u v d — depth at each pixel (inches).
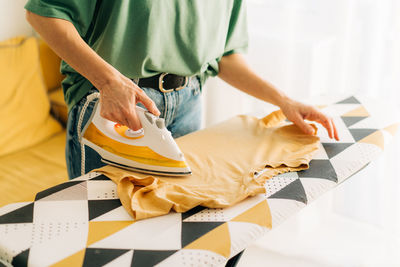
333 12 67.7
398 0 63.5
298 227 77.6
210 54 45.0
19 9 86.3
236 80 49.6
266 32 72.6
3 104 77.9
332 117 48.5
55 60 88.3
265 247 77.2
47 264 27.4
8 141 76.8
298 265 72.8
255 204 33.8
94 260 27.8
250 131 45.2
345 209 79.6
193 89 47.3
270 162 38.7
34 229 30.6
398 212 72.1
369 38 66.6
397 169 69.8
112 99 34.8
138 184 36.2
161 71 42.4
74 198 34.3
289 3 68.9
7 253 28.5
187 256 28.5
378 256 73.0
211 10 43.1
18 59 80.8
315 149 41.4
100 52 39.9
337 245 75.6
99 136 39.1
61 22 35.9
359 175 74.5
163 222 31.7
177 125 48.7
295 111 44.9
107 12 38.4
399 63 65.9
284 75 72.1
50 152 78.1
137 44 39.8
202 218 32.2
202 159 39.6
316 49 68.4
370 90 68.6
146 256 28.2
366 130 45.6
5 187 68.0
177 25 40.9
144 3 38.0
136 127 35.3
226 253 29.3
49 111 84.8
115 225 31.3
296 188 35.8
